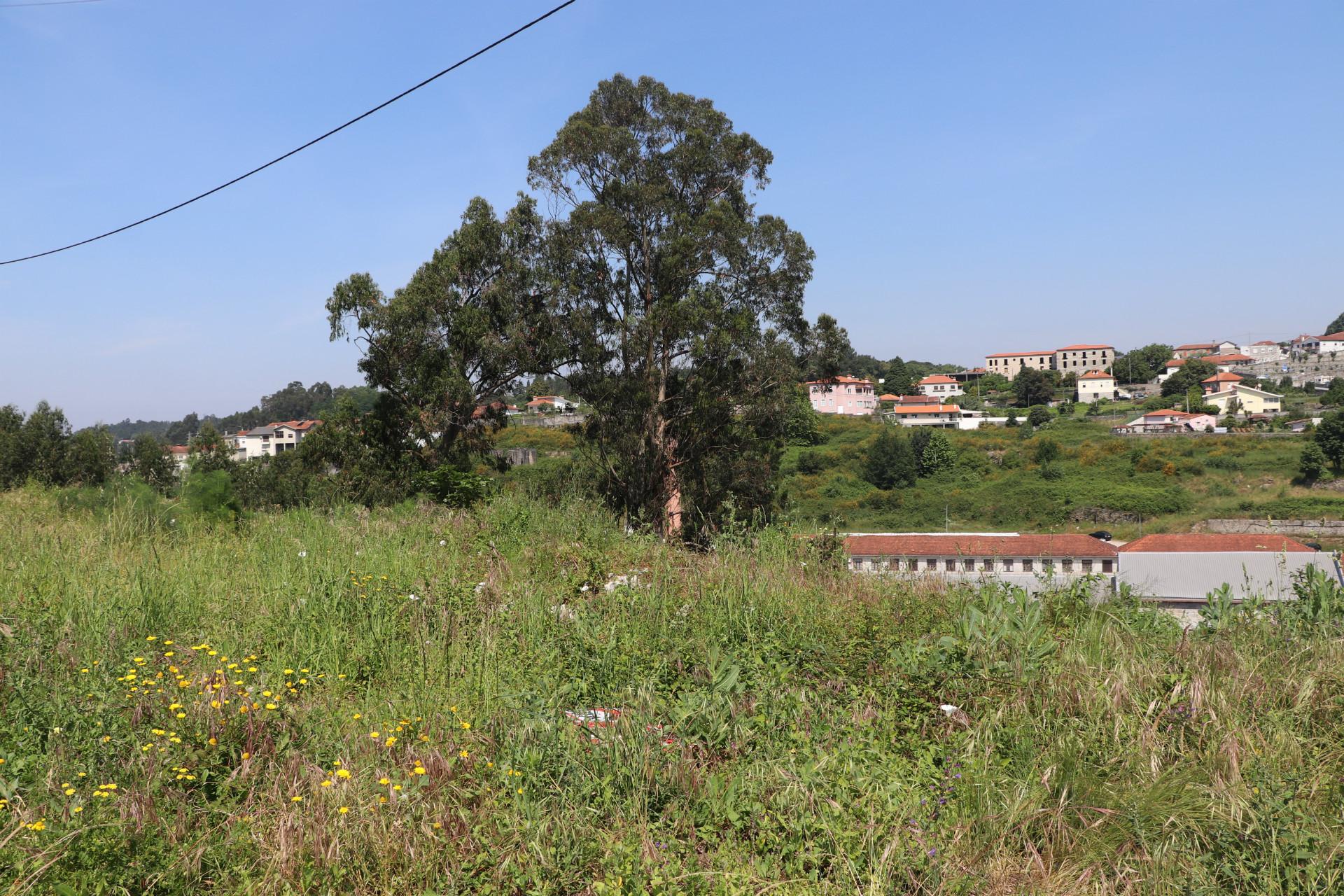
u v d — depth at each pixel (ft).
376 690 17.81
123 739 13.58
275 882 11.00
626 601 22.18
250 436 406.21
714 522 72.33
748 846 11.93
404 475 77.77
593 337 78.43
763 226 78.89
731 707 15.29
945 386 515.09
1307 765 13.83
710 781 12.89
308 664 18.72
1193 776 13.47
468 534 33.19
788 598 23.61
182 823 11.90
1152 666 17.20
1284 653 17.88
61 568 24.84
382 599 21.90
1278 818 11.78
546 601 23.12
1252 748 13.98
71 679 16.05
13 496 45.01
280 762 14.03
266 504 57.77
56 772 12.58
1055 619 21.75
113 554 27.53
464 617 21.50
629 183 80.84
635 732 14.25
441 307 81.46
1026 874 11.44
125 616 20.11
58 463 128.77
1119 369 531.91
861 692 16.76
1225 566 78.18
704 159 81.66
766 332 76.84
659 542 33.19
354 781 13.15
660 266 78.18
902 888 10.91
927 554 94.12
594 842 11.64
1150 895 11.03
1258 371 519.19
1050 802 12.92
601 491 76.64
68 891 9.96
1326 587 21.12
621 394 76.28
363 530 34.09
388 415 83.20
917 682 17.06
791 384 77.82
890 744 14.61
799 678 17.69
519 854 11.37
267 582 24.21
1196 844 11.91
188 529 33.96
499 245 84.89
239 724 14.61
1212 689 15.80
